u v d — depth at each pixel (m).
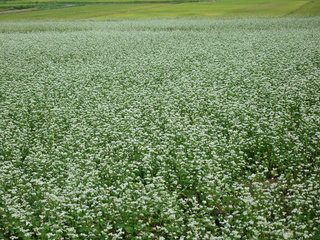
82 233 5.52
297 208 6.12
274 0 65.81
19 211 5.96
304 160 7.72
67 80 15.15
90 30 33.16
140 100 12.15
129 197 6.42
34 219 5.88
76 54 21.50
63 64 18.89
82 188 6.78
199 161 7.51
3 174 7.27
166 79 14.84
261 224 5.50
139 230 5.72
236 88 12.59
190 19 38.97
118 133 9.30
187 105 11.31
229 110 10.59
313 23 30.50
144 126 10.19
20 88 13.84
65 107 11.70
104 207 6.11
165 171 7.20
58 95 13.32
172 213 5.91
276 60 16.78
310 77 13.33
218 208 6.54
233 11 49.72
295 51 18.44
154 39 25.56
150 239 5.75
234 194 6.60
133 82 15.07
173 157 7.87
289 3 57.47
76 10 64.69
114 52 21.58
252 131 9.26
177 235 5.74
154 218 6.23
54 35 29.20
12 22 42.16
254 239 5.22
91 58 20.12
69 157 8.18
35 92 13.36
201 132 8.96
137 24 34.91
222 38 25.27
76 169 7.43
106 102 12.08
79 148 8.76
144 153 8.23
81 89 13.84
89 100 12.30
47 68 17.80
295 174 7.46
